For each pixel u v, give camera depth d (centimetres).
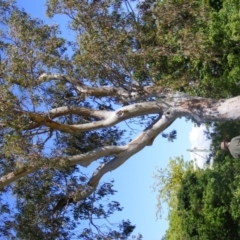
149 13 1305
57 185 1390
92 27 1232
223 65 1672
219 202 1930
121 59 1223
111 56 1202
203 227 1953
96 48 1169
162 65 1380
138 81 1353
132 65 1252
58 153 1209
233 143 848
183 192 2089
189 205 2077
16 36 1195
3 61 1148
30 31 1207
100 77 1254
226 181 1834
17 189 1434
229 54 1581
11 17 1219
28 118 1197
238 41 1586
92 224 1430
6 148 1134
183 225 2095
